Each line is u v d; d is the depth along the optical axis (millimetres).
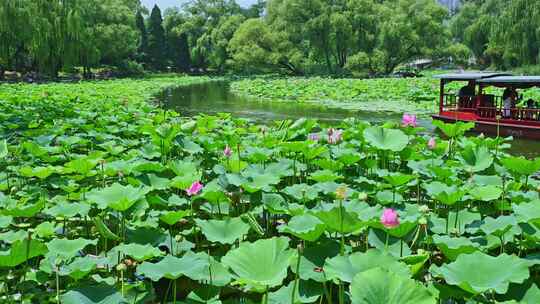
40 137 7219
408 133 7352
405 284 2350
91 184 5668
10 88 21109
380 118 15219
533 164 4828
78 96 16641
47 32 32156
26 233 3816
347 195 4566
